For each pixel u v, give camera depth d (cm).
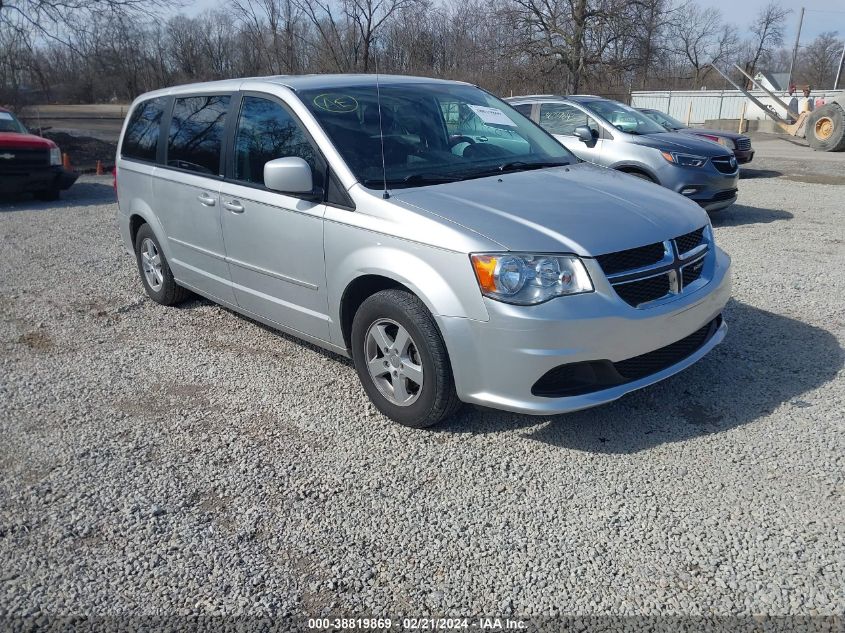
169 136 564
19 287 697
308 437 389
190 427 404
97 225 1028
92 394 451
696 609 258
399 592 272
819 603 257
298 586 277
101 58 2359
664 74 4100
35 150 1227
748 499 318
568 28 2841
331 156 409
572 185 417
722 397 412
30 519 323
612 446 366
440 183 408
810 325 522
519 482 339
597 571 279
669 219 381
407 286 361
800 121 2183
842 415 386
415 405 378
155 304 632
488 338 338
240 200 467
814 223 912
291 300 450
